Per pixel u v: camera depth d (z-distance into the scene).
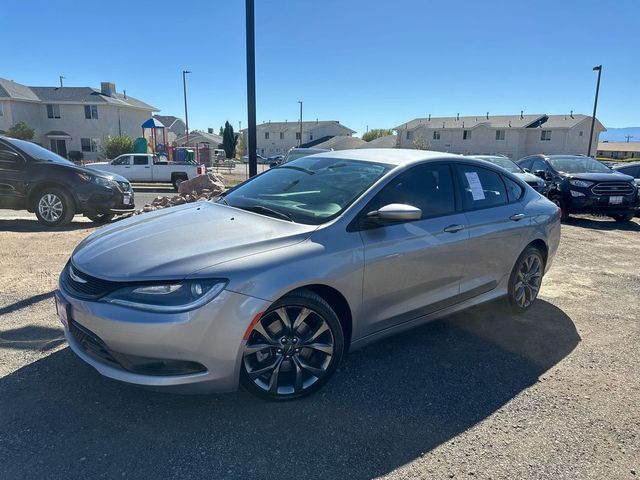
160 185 24.00
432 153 4.07
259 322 2.71
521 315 4.62
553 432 2.77
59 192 8.45
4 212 10.47
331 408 2.93
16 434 2.57
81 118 44.59
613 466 2.49
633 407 3.05
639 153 88.62
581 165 12.30
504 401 3.08
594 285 5.70
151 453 2.46
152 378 2.56
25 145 8.73
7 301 4.47
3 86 41.28
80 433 2.60
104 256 2.85
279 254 2.80
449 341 3.98
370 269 3.14
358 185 3.43
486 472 2.42
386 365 3.52
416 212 3.08
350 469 2.41
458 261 3.77
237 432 2.66
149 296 2.54
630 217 11.11
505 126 56.56
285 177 3.99
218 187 12.49
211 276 2.59
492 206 4.19
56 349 3.53
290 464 2.43
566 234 9.34
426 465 2.46
